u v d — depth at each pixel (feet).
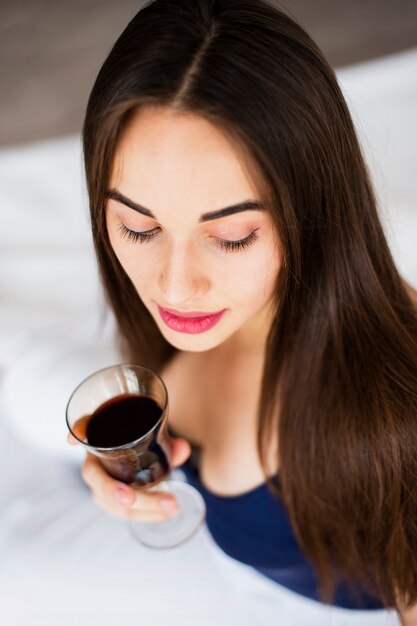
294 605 2.29
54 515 2.66
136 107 1.38
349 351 1.82
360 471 1.86
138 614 2.39
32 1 5.94
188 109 1.35
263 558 2.15
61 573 2.49
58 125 4.48
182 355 2.31
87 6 5.61
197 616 2.36
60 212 3.67
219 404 2.15
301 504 1.97
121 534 2.54
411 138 3.00
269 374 1.92
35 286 3.51
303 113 1.42
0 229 3.78
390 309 1.80
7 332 3.18
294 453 1.92
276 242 1.52
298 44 1.43
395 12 4.05
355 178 1.64
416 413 1.78
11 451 2.88
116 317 2.16
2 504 2.72
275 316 1.78
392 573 1.94
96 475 1.89
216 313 1.65
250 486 2.06
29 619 2.42
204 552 2.45
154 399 1.74
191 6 1.40
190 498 2.44
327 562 2.05
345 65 3.71
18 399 2.86
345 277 1.72
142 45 1.39
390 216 2.79
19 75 5.03
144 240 1.56
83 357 2.89
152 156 1.40
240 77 1.36
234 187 1.41
